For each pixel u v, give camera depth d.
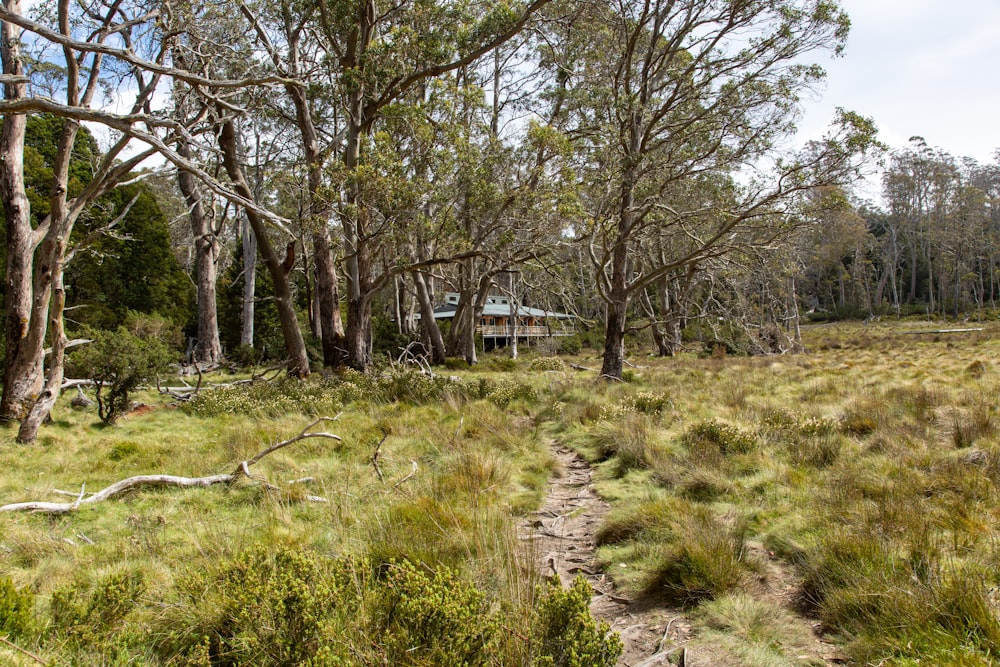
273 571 3.14
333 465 6.79
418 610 2.58
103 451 7.86
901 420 7.73
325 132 19.80
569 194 14.40
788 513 4.82
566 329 42.22
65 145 9.11
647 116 17.80
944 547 3.79
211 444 8.21
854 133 13.12
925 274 65.94
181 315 26.19
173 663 2.72
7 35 9.84
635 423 7.95
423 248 17.69
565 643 2.59
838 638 3.11
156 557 4.15
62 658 2.62
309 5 16.12
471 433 8.42
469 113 16.75
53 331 8.81
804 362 20.42
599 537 4.72
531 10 15.48
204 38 11.62
